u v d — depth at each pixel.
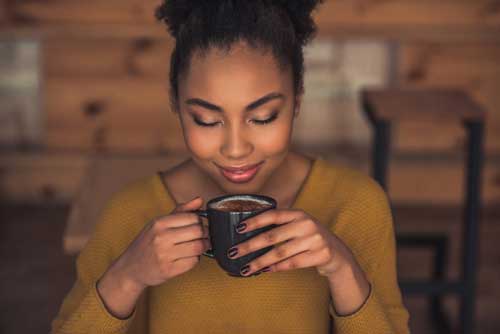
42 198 4.24
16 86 4.12
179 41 1.05
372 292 1.10
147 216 1.23
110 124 4.19
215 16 1.02
